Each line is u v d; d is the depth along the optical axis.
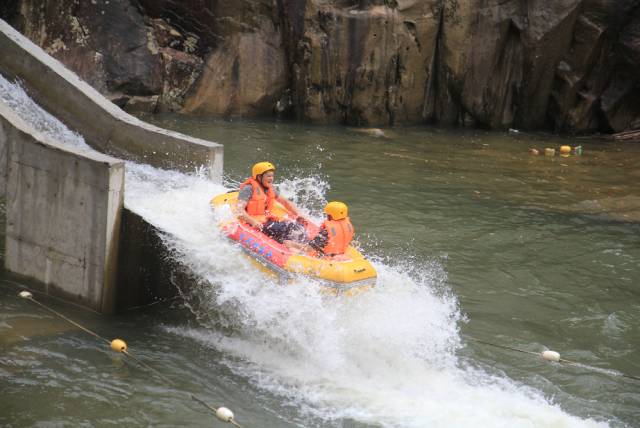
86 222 11.92
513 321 12.58
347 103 27.03
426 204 18.47
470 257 15.27
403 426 9.37
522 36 26.56
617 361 11.44
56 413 9.24
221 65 26.66
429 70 27.45
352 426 9.34
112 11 25.25
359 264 11.29
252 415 9.52
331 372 10.62
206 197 13.62
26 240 12.66
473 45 26.78
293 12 26.34
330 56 26.39
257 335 11.47
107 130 15.51
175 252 12.20
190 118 26.16
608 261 15.45
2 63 16.91
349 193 18.89
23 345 10.84
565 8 25.86
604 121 27.97
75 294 12.33
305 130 25.86
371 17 26.00
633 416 9.90
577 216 18.22
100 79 25.30
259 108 27.28
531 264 15.09
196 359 10.88
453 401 10.00
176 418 9.33
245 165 20.47
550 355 11.28
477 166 22.50
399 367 10.71
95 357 10.70
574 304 13.39
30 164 12.30
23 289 12.70
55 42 24.52
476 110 27.64
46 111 16.33
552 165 23.14
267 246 11.70
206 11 26.45
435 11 26.47
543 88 27.28
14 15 24.09
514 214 18.11
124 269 12.18
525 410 9.83
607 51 26.89
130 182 14.14
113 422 9.15
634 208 19.05
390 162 22.31
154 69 26.08
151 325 11.92
